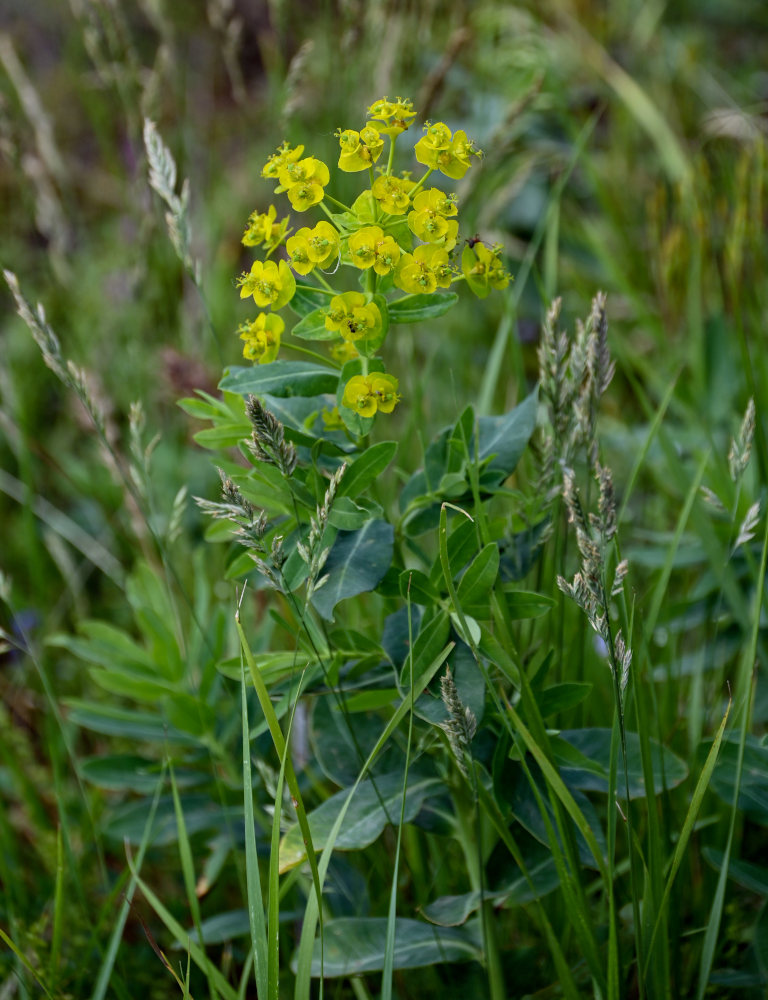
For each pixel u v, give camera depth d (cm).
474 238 108
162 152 120
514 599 109
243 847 121
